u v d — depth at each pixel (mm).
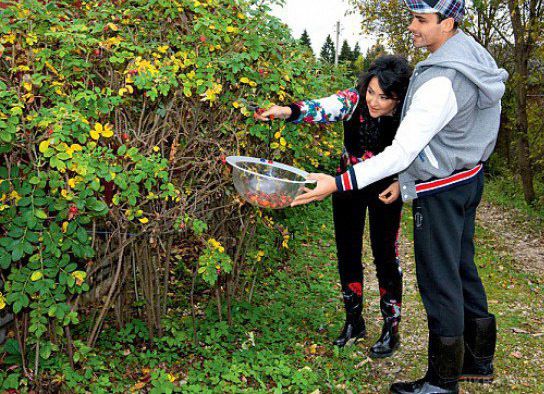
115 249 3135
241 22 2840
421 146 2350
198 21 2590
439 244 2545
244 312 3730
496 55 11594
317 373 3074
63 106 2324
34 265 2445
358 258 3375
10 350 2791
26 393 2615
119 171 2508
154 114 2887
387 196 2971
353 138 3105
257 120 2928
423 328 3922
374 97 2887
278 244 4922
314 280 4824
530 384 3172
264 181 2471
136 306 3439
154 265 3195
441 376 2660
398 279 3303
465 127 2434
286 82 3000
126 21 2707
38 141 2369
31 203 2365
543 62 9203
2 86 2227
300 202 2432
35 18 2479
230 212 3168
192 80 2674
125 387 2863
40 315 2494
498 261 6246
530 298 4898
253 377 3035
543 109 9922
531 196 9953
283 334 3553
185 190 2984
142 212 2738
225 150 2900
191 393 2762
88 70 2691
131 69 2537
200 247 3141
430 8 2367
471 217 2752
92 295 3377
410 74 2857
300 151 3074
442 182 2500
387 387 3041
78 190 2486
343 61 5352
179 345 3176
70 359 2770
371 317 4059
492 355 2912
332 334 3607
